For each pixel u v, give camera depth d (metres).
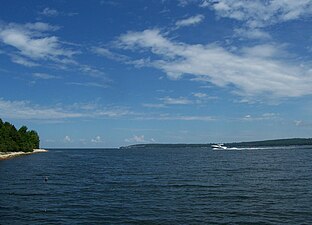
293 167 88.50
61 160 141.25
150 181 58.28
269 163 107.31
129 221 29.34
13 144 174.75
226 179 60.22
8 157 154.12
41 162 123.06
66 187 50.94
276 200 38.31
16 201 38.69
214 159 139.75
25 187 50.97
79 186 52.09
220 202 37.47
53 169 88.88
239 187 49.28
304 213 31.80
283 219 29.84
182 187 49.84
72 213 32.38
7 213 32.50
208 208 34.28
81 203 37.28
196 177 64.50
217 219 29.92
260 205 35.62
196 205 35.84
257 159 134.75
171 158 155.38
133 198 40.34
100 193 44.50
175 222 29.00
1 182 57.59
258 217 30.58
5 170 84.44
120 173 75.81
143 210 33.50
